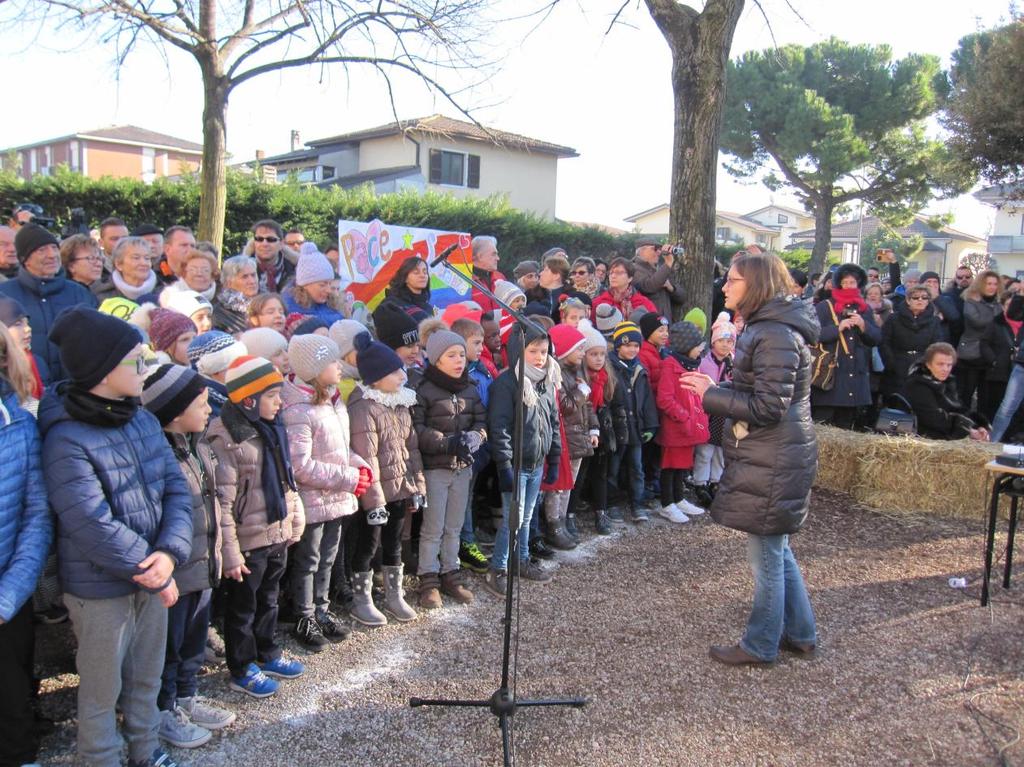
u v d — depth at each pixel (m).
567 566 4.80
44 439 2.46
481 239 6.32
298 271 5.01
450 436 4.11
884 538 5.45
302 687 3.35
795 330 3.37
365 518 3.85
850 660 3.73
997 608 4.34
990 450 5.90
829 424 7.09
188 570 2.87
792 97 24.95
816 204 26.95
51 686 3.23
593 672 3.54
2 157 41.34
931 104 24.50
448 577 4.32
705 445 5.95
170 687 2.93
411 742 3.00
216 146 9.95
